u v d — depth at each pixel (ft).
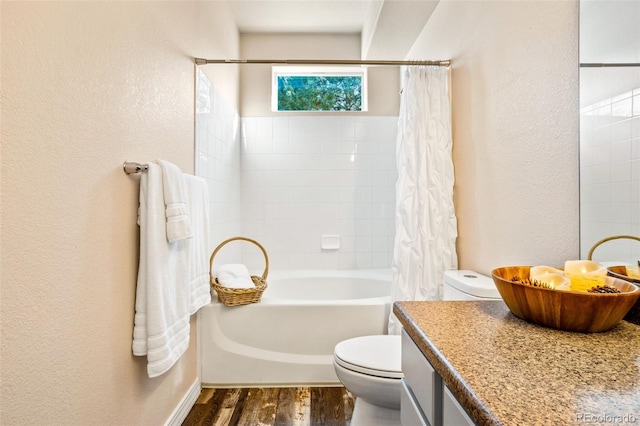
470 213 5.41
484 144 4.96
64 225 2.72
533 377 1.70
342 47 9.78
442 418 2.06
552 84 3.56
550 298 2.29
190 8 5.69
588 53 3.07
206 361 6.07
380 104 9.80
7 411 2.23
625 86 2.64
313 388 6.09
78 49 2.89
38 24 2.46
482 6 4.98
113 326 3.39
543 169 3.71
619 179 2.69
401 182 6.09
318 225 9.71
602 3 2.90
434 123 5.94
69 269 2.78
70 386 2.79
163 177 3.86
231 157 8.57
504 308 2.87
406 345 2.70
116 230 3.45
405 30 7.47
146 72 4.14
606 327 2.25
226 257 8.06
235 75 9.05
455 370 1.77
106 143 3.29
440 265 5.80
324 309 6.16
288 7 8.46
